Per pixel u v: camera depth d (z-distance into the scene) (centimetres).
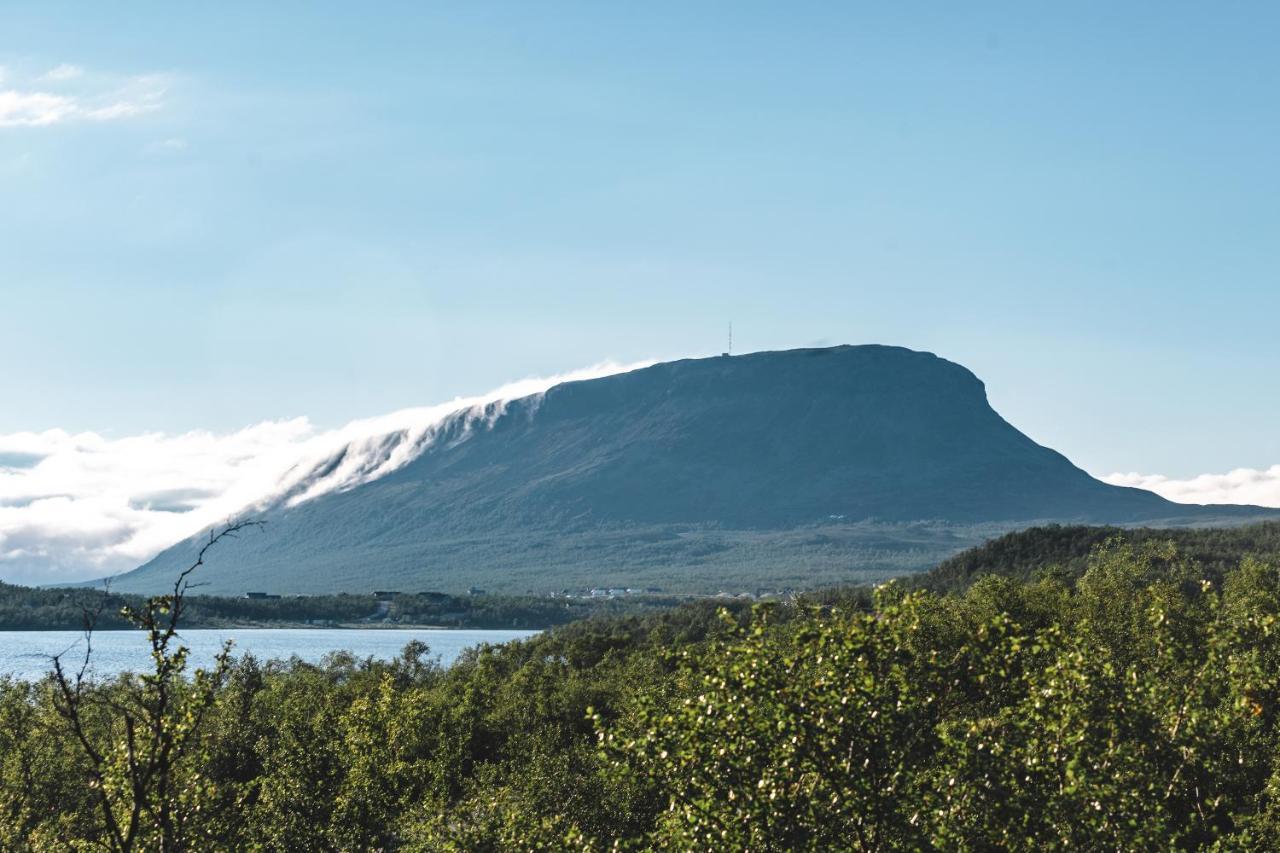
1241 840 3425
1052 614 9444
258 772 7088
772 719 2673
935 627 3394
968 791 2622
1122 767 2730
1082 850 2612
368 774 6406
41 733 6097
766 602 2881
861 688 2672
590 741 9544
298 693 10412
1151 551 17062
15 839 4572
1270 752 3925
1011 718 2798
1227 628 3309
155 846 3262
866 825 2644
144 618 2197
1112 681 2850
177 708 2555
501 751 9469
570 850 3391
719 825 2633
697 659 2842
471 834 4950
